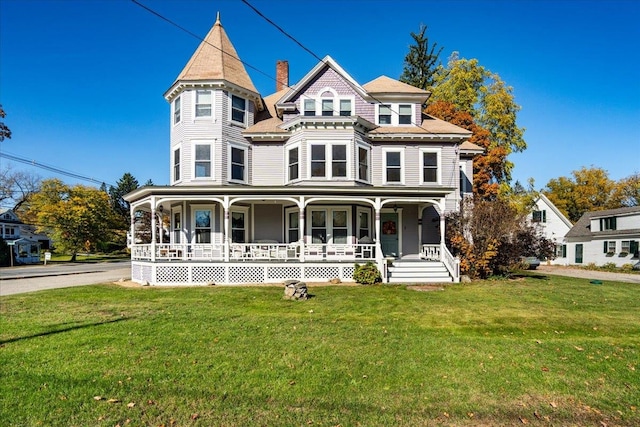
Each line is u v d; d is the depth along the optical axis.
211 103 18.44
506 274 17.94
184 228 18.38
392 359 6.34
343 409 4.68
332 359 6.31
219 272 16.09
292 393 5.08
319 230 18.16
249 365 6.01
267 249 17.25
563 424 4.44
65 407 4.62
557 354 6.63
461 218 17.47
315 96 19.70
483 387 5.32
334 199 16.39
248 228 18.97
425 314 9.75
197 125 18.25
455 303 11.18
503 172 33.12
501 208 17.48
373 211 19.33
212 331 7.94
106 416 4.43
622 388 5.32
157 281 15.90
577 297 12.30
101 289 14.57
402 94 20.06
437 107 30.47
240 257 16.98
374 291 13.38
